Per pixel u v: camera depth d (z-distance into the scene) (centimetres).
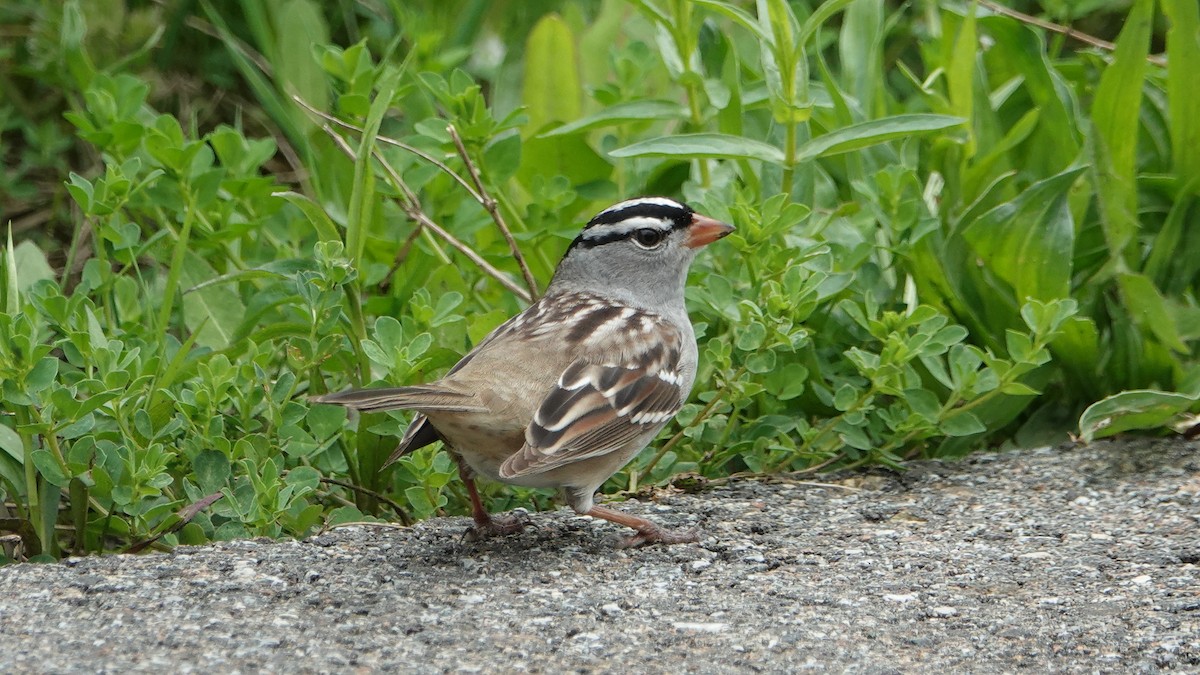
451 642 726
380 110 1038
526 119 1278
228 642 715
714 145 1088
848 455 1094
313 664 692
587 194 1258
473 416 833
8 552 961
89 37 1532
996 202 1191
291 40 1426
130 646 707
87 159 1548
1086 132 1178
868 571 861
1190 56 1155
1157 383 1119
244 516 921
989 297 1152
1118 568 869
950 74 1231
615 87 1316
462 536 909
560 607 781
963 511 990
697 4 1195
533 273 1248
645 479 1056
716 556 882
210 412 954
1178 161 1191
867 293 1056
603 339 897
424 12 1623
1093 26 1647
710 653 725
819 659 723
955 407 1109
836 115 1224
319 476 976
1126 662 731
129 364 947
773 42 1077
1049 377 1134
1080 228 1191
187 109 1591
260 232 1282
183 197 1189
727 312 1048
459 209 1240
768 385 1062
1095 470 1054
